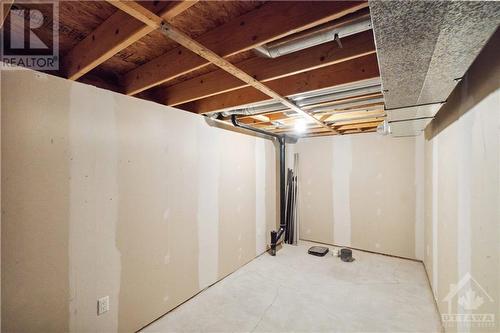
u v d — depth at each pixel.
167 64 1.94
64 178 1.80
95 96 2.00
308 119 3.21
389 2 0.81
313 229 5.27
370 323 2.42
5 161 1.53
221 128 3.46
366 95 2.43
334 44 1.65
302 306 2.73
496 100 1.18
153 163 2.47
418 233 4.20
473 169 1.52
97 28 1.58
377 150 4.60
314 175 5.26
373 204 4.63
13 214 1.56
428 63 1.25
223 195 3.49
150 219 2.44
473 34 0.98
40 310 1.68
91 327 1.96
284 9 1.33
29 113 1.63
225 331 2.30
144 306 2.36
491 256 1.25
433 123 3.03
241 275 3.55
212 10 1.43
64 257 1.80
